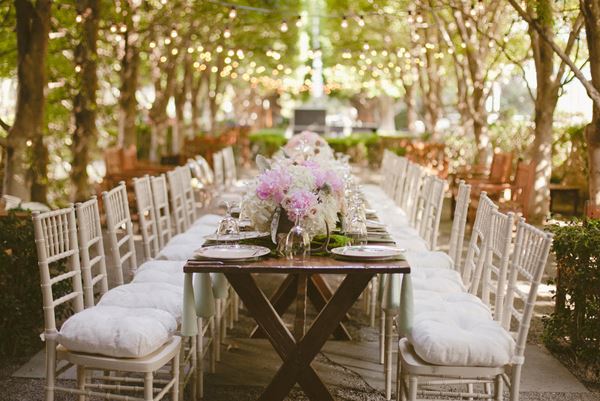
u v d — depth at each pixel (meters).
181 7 14.67
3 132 13.44
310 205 4.18
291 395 4.57
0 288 5.05
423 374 3.71
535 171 10.61
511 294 4.16
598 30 6.59
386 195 9.88
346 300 4.05
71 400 4.43
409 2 14.53
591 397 4.62
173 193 7.14
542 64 10.41
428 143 15.27
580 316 5.02
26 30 9.19
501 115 17.16
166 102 16.73
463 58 15.60
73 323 3.83
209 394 4.60
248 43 22.52
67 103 12.87
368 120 44.19
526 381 4.84
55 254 4.11
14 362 5.04
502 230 4.46
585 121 13.68
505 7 12.70
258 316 4.07
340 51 23.61
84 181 10.85
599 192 6.88
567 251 5.02
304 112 32.31
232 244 4.47
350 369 5.09
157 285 4.65
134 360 3.73
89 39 10.84
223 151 11.45
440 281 4.85
